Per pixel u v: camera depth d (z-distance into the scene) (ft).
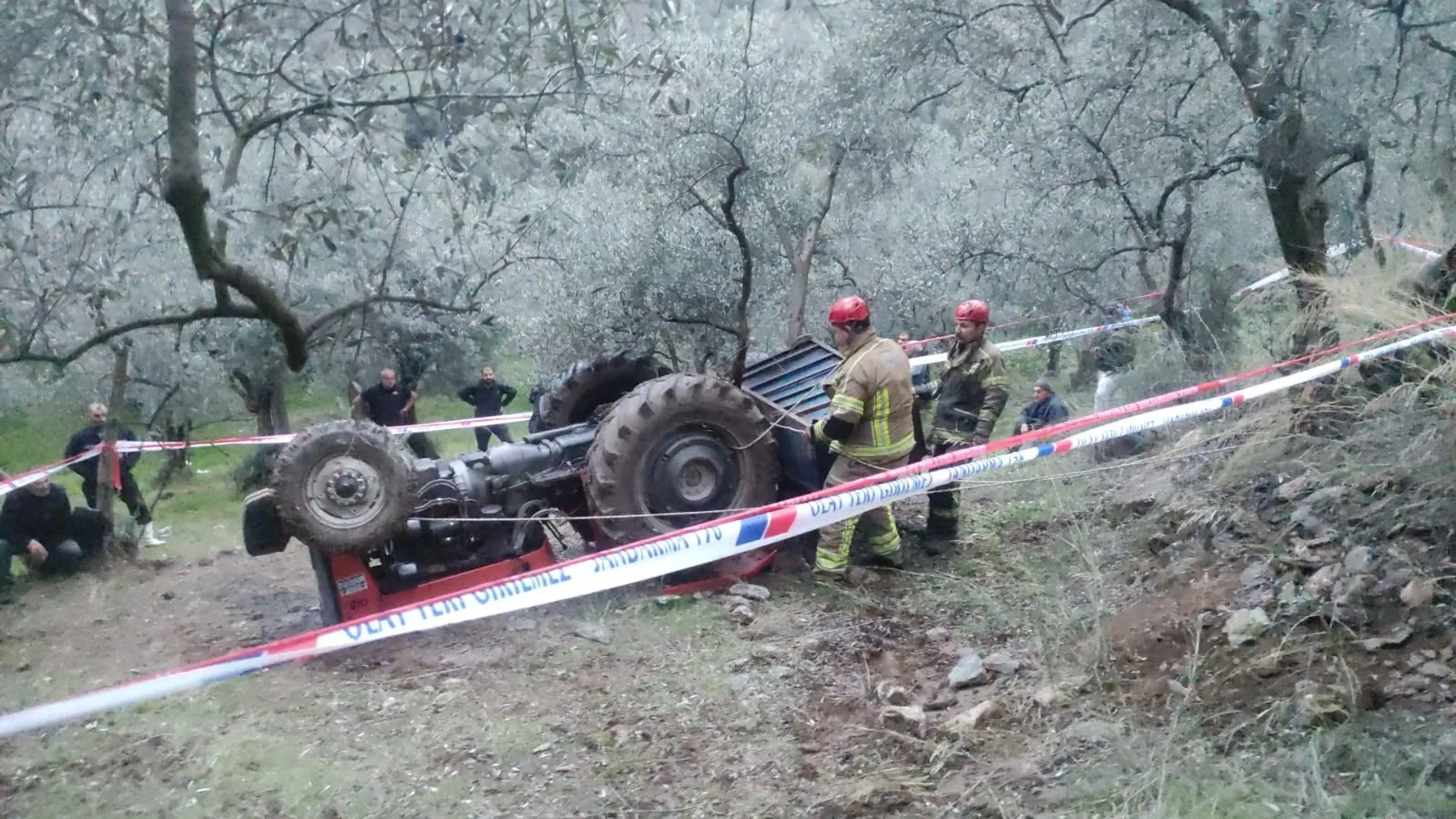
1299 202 20.86
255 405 38.01
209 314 11.24
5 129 11.94
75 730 14.34
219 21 11.28
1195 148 24.52
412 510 17.53
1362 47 20.52
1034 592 16.30
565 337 33.19
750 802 11.94
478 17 11.60
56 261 12.12
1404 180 23.66
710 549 14.61
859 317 18.74
